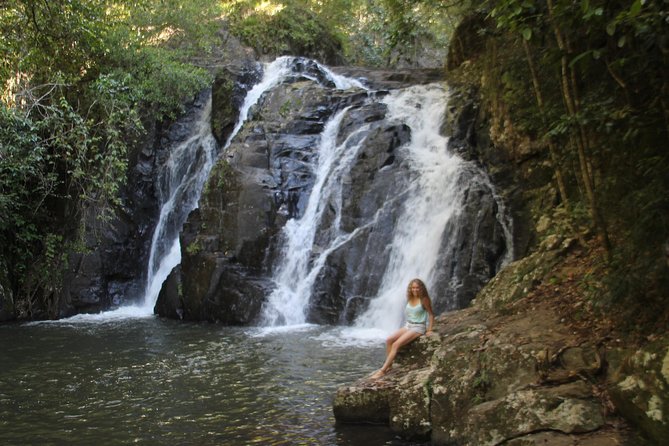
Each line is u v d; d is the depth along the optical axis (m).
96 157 17.33
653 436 5.05
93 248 18.41
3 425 7.67
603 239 7.36
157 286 19.00
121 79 19.69
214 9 24.62
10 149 16.33
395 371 7.77
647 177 7.33
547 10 7.86
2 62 15.23
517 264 9.62
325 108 17.98
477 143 15.21
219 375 9.73
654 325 6.07
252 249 15.71
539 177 12.55
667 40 5.86
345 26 33.78
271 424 7.41
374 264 14.43
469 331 7.64
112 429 7.45
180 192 19.86
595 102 8.01
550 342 6.63
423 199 14.52
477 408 6.18
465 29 18.30
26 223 18.16
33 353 11.98
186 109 21.16
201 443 6.90
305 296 14.78
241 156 16.84
